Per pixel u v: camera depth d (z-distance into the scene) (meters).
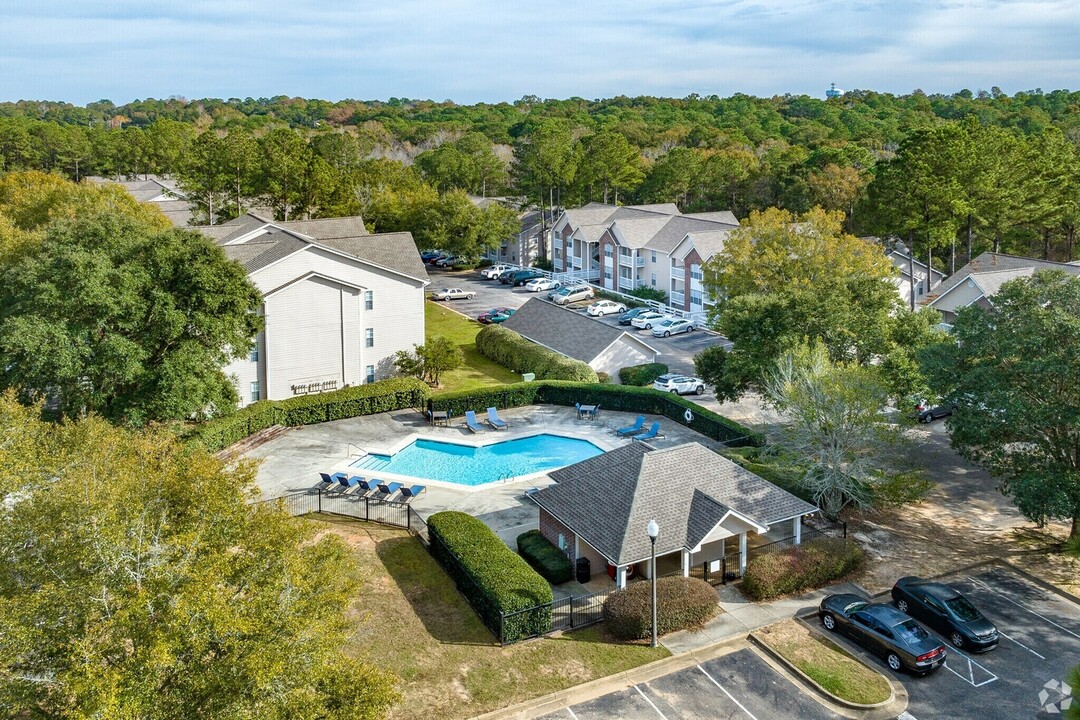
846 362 42.06
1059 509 30.05
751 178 110.00
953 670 26.22
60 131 152.88
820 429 35.91
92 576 16.91
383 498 39.12
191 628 15.96
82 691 14.31
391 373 58.19
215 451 43.62
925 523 36.56
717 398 48.16
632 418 51.22
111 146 151.62
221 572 18.41
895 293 45.56
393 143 192.62
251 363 52.97
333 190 92.44
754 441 43.44
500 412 52.53
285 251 53.41
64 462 24.05
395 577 31.52
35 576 17.16
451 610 29.36
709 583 31.48
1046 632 28.28
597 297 90.62
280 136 90.06
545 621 27.91
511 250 112.62
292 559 19.02
